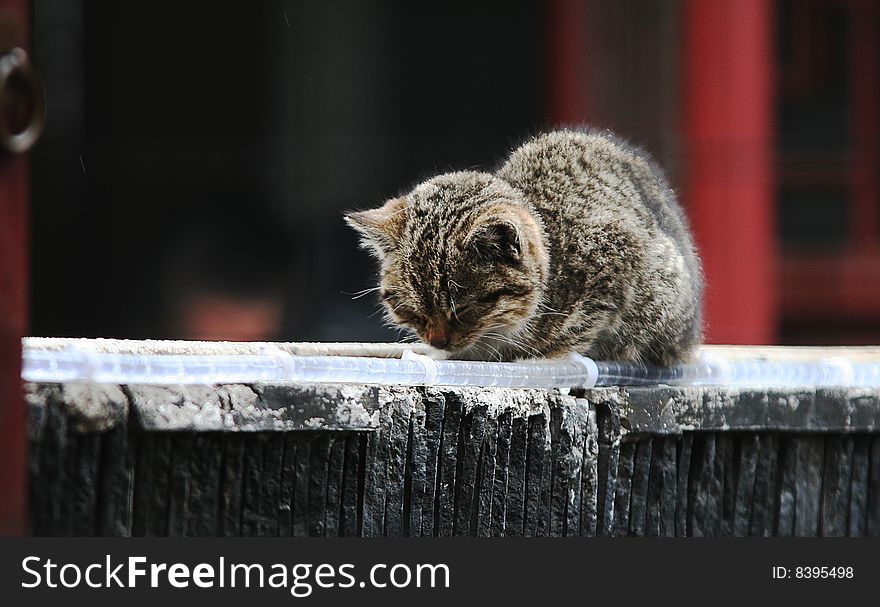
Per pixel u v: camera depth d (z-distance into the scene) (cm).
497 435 965
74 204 3434
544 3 3438
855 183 3481
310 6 3506
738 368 1196
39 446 737
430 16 3569
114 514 769
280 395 843
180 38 3516
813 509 1176
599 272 1229
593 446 1027
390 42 3544
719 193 2859
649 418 1058
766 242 2920
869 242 3497
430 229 1236
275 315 3309
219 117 3525
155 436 788
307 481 864
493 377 1005
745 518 1135
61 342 879
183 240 3425
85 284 3428
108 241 3431
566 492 1007
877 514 1214
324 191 3353
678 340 1241
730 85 2888
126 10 3497
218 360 831
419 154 3391
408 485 917
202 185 3412
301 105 3522
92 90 3503
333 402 868
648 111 2955
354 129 3538
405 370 944
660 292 1229
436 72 3569
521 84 3569
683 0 2916
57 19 3447
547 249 1241
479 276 1209
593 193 1260
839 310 3344
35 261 3409
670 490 1086
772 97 3019
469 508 950
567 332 1245
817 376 1220
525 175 1320
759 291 2884
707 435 1109
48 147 3406
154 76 3519
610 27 2981
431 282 1219
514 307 1223
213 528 818
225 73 3525
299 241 3356
